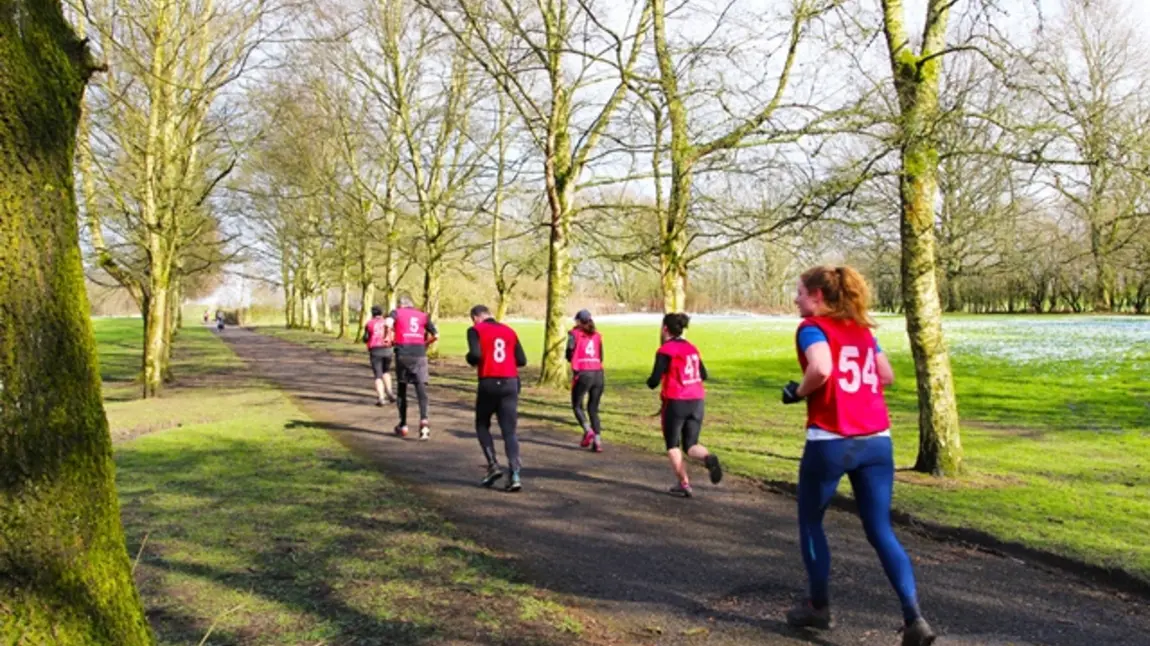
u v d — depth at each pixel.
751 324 43.47
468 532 5.71
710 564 5.11
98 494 2.33
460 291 57.19
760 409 14.22
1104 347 23.33
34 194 2.20
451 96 25.06
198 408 13.38
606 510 6.52
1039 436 10.81
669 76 12.93
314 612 4.01
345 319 43.50
